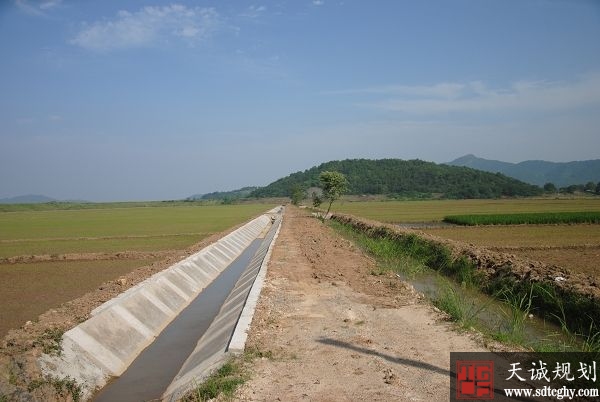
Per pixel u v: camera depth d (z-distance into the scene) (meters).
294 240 33.34
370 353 9.52
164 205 177.62
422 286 18.94
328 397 7.43
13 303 17.33
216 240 33.66
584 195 173.88
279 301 14.34
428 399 7.30
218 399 7.51
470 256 21.44
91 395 9.95
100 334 12.12
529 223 49.19
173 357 12.59
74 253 31.03
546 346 10.21
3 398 8.22
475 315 12.73
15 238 43.12
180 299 18.59
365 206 111.50
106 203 189.38
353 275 18.91
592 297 13.10
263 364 9.01
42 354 9.74
